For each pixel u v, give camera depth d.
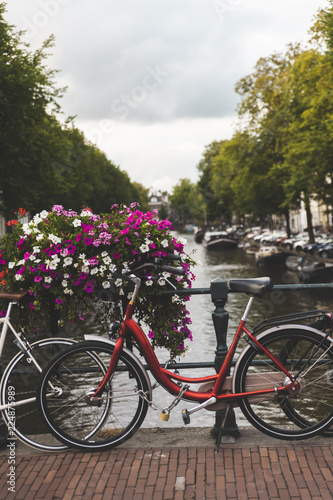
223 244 69.88
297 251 48.94
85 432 3.83
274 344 3.85
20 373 3.86
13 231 4.39
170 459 3.67
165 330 4.30
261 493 3.21
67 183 26.91
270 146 40.44
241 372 3.83
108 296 4.26
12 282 4.27
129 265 4.02
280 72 37.00
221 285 3.99
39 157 24.61
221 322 3.97
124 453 3.79
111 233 4.23
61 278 4.21
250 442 3.89
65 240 4.22
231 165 43.50
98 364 3.83
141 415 3.84
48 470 3.58
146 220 4.38
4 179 23.92
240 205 51.38
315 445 3.79
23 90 23.75
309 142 28.08
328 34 24.00
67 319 4.35
